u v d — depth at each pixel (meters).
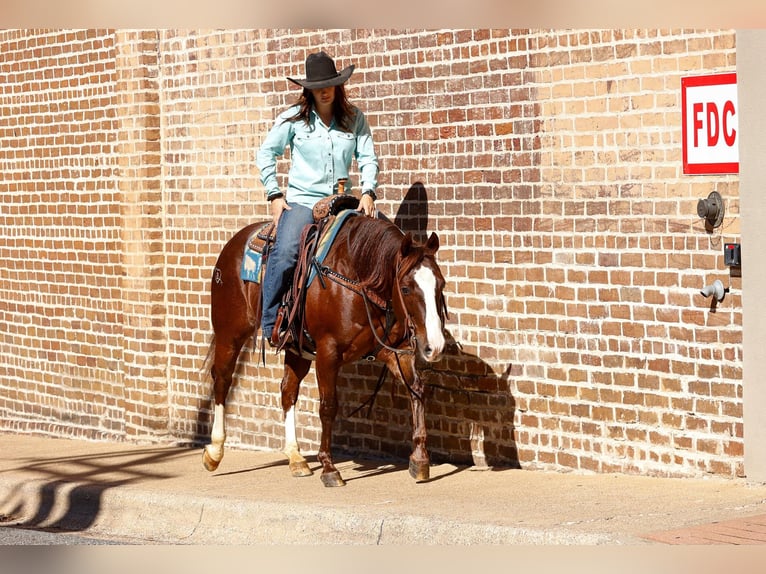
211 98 11.62
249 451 11.46
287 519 8.30
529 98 9.16
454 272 9.76
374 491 8.77
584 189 8.88
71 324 13.31
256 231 9.71
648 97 8.48
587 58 8.80
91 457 11.47
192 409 12.01
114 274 12.66
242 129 11.35
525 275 9.28
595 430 8.91
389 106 10.15
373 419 10.43
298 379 9.70
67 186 13.22
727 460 8.20
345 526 7.98
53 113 13.34
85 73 12.85
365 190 9.16
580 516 7.47
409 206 10.06
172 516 8.98
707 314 8.25
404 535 7.69
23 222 13.92
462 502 8.16
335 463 10.29
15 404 14.23
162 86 12.11
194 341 11.94
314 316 8.84
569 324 9.03
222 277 9.81
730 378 8.16
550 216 9.09
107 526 9.34
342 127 9.27
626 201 8.65
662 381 8.52
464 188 9.64
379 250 8.51
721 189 8.12
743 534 6.79
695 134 8.24
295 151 9.33
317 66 9.02
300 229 8.99
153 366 12.23
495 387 9.52
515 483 8.77
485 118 9.46
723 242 8.14
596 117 8.77
